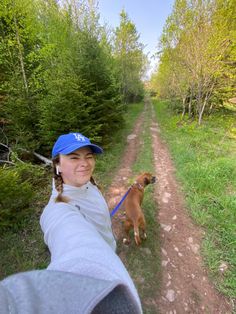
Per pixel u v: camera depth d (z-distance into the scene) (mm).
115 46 20938
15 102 6750
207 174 5641
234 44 10953
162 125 14758
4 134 7238
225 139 9969
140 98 36906
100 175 6145
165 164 7227
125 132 12117
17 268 2920
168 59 15312
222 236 3607
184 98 15141
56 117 6301
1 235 3498
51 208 1145
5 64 7297
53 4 9750
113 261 720
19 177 4457
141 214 3326
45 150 7180
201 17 11211
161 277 2879
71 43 8148
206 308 2512
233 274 2883
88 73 7871
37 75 7195
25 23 6945
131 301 556
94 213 1320
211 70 11531
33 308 449
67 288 524
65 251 774
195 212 4242
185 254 3283
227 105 18469
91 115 7340
